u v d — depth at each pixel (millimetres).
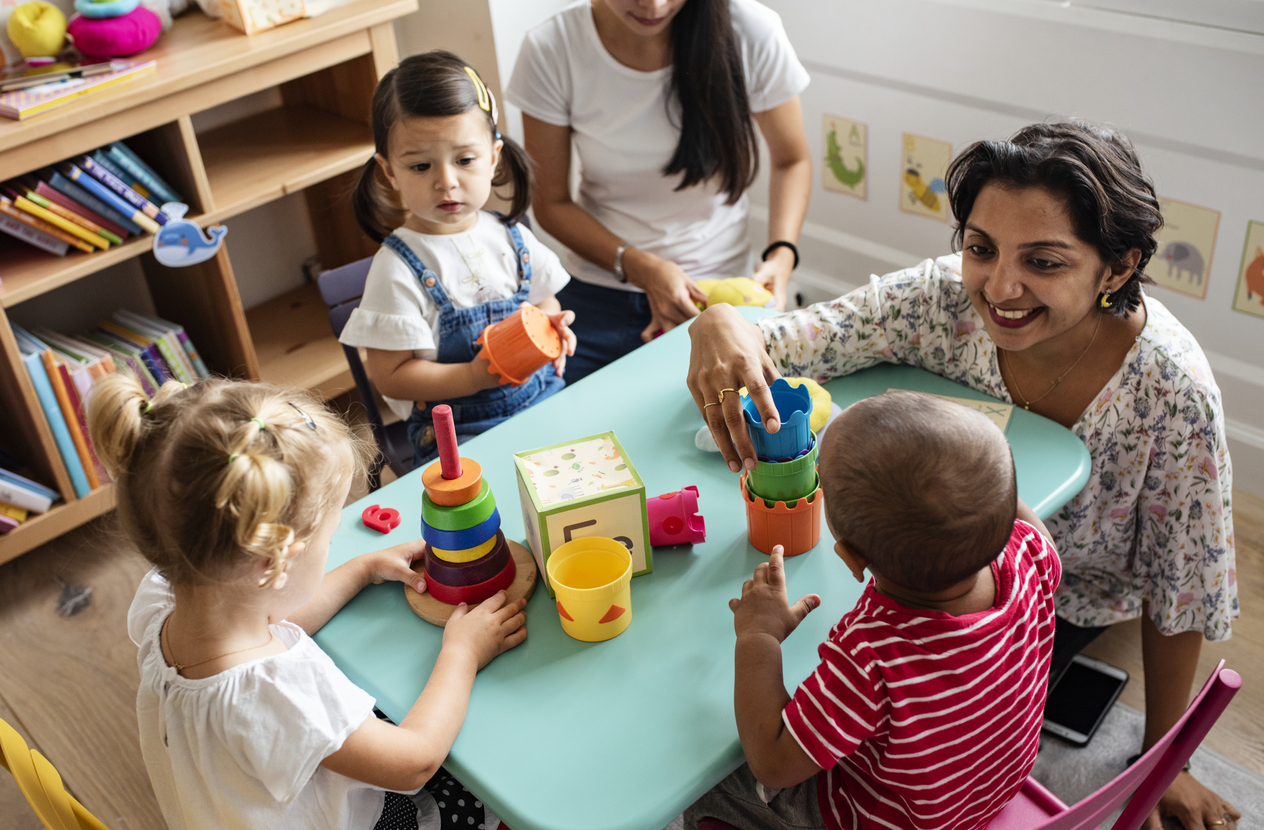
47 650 1954
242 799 934
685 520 1112
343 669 1030
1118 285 1214
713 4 1841
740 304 1802
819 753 864
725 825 1142
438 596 1078
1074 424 1329
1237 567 1944
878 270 2594
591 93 1991
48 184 1907
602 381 1438
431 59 1550
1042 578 966
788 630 988
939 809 924
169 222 2043
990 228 1172
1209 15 1776
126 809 1646
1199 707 840
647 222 2125
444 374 1592
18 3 2035
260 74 2049
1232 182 1872
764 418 1071
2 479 2012
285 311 2635
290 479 888
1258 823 1502
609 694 970
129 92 1860
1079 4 1942
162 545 904
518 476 1118
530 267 1744
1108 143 1163
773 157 2209
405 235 1634
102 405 902
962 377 1399
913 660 858
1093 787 1562
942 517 814
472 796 1154
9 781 1705
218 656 941
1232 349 2021
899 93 2309
